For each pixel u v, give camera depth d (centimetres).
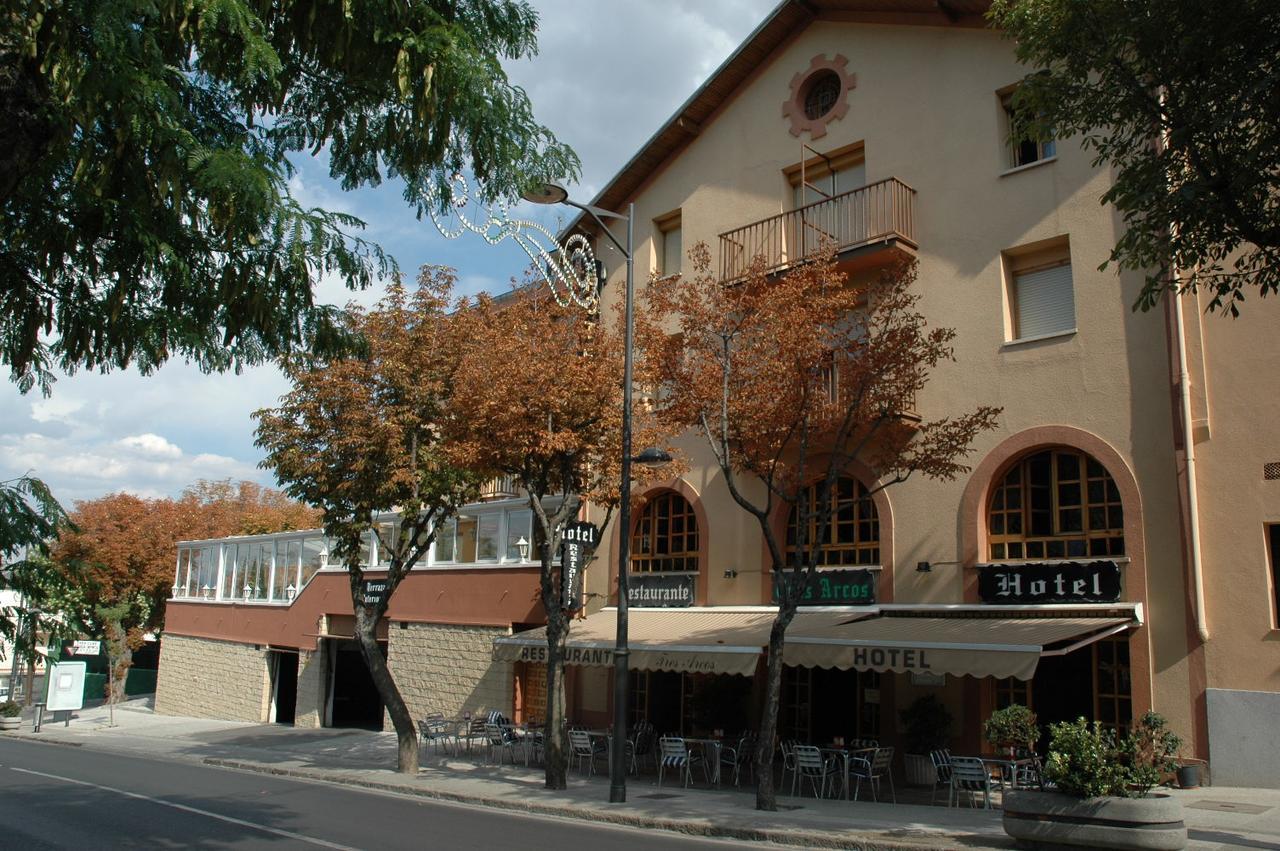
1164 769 1403
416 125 796
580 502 1842
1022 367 1788
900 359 1559
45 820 1456
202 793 1812
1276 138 1029
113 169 684
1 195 577
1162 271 1125
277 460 2056
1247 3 1012
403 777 1992
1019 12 1240
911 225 1988
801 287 1582
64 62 594
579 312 1894
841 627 1759
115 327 747
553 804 1596
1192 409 1573
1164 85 1137
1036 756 1522
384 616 3008
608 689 2369
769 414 1560
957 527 1822
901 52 2086
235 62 739
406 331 2056
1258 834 1174
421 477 1991
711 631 1922
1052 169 1812
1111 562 1617
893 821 1368
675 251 2494
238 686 3769
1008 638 1497
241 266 741
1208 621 1516
